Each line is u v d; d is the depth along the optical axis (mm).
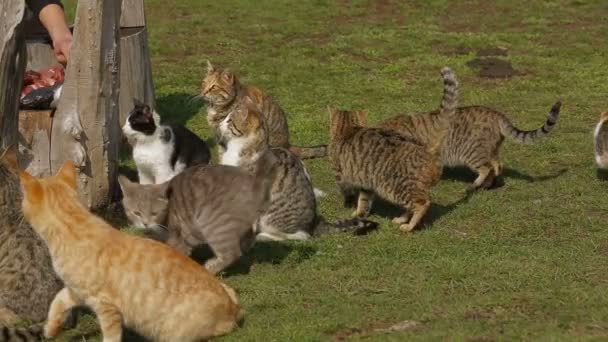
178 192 8367
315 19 21406
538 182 11211
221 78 12555
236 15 21625
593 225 9594
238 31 20219
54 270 6898
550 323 6812
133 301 6379
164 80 16547
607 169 11430
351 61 17984
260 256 8891
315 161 12180
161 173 10609
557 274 8086
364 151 9883
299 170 9445
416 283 7988
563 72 17297
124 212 9852
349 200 10484
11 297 7262
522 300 7348
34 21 12664
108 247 6391
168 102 15242
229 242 8289
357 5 22578
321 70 17375
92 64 9828
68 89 9914
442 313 7172
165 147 10609
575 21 21312
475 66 17578
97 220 6555
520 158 12234
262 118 10344
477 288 7789
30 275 7277
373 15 21875
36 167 10070
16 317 7297
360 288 7902
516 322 6863
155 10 22016
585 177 11281
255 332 6742
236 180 8305
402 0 23141
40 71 12148
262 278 8266
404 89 16188
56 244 6406
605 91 16016
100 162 10094
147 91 13555
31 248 7289
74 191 6648
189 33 20000
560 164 11969
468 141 11070
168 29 20172
